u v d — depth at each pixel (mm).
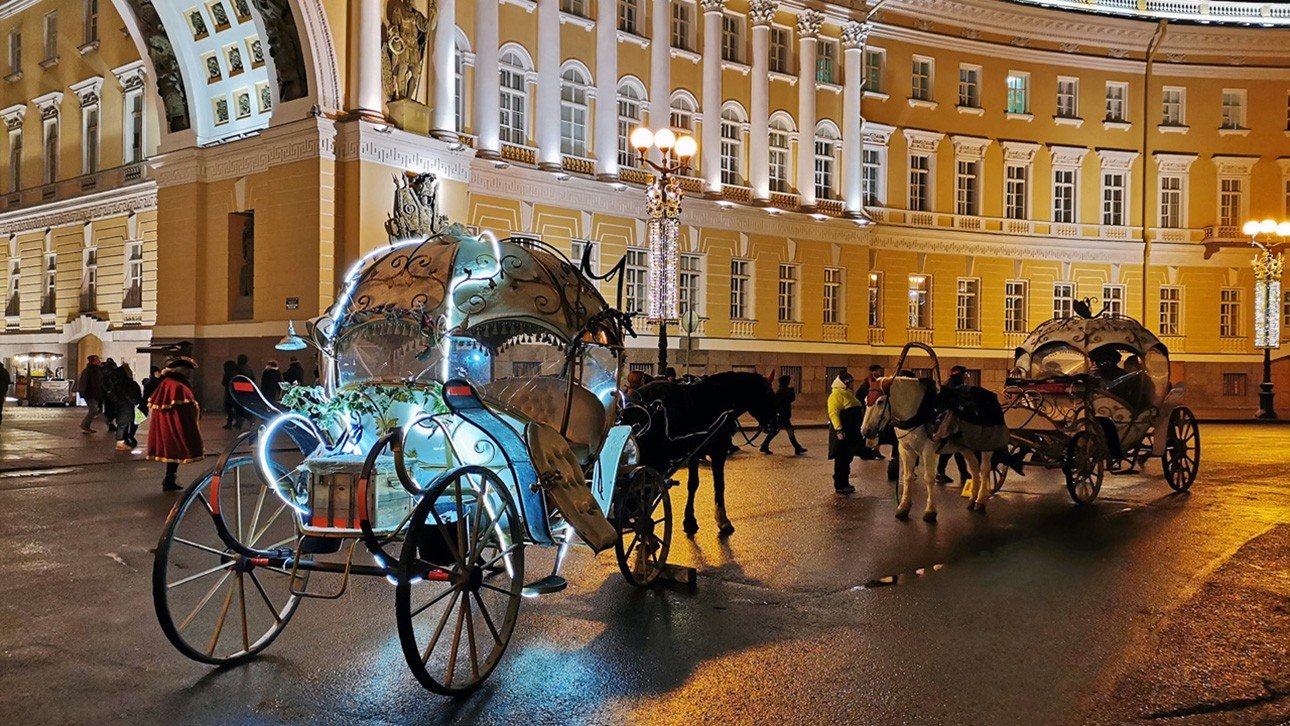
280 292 29062
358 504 6262
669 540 9625
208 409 31188
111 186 36719
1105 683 6586
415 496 6961
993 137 46812
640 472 9125
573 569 10070
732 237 39500
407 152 29047
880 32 44406
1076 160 48000
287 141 28828
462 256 8070
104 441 22672
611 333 9164
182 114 32438
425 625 7875
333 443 7695
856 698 6293
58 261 39531
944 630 7875
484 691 6359
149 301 34969
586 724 5824
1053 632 7824
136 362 35156
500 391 8484
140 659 6898
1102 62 48219
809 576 9812
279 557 6988
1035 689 6477
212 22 30516
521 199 33000
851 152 42938
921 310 45875
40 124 40531
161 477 16688
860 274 43656
